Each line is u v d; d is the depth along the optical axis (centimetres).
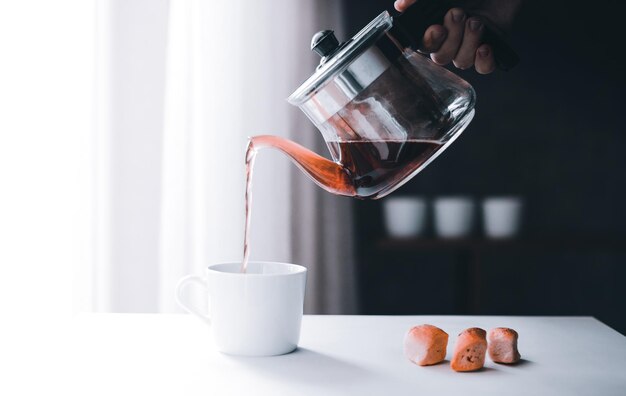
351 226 159
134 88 150
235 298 67
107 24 149
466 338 64
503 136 178
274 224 156
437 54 74
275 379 61
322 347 72
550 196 178
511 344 66
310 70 157
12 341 134
